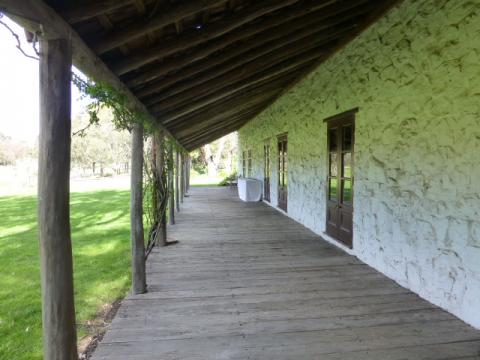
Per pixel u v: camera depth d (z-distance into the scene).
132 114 2.89
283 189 8.32
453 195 2.74
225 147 33.66
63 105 1.52
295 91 6.94
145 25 1.81
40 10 1.25
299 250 4.88
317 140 5.75
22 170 25.89
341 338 2.44
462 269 2.67
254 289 3.41
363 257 4.25
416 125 3.15
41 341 2.82
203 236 5.84
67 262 1.62
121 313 2.88
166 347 2.35
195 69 2.99
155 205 4.80
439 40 2.84
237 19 2.30
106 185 21.48
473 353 2.24
